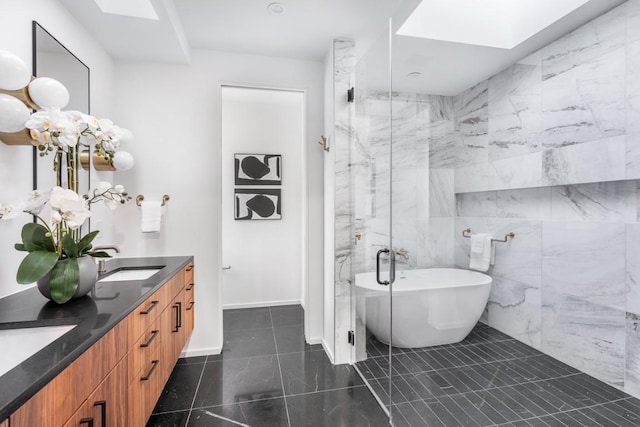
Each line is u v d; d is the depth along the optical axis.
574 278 1.86
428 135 2.27
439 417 1.64
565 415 1.55
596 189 1.76
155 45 2.12
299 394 1.92
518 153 2.14
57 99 1.24
